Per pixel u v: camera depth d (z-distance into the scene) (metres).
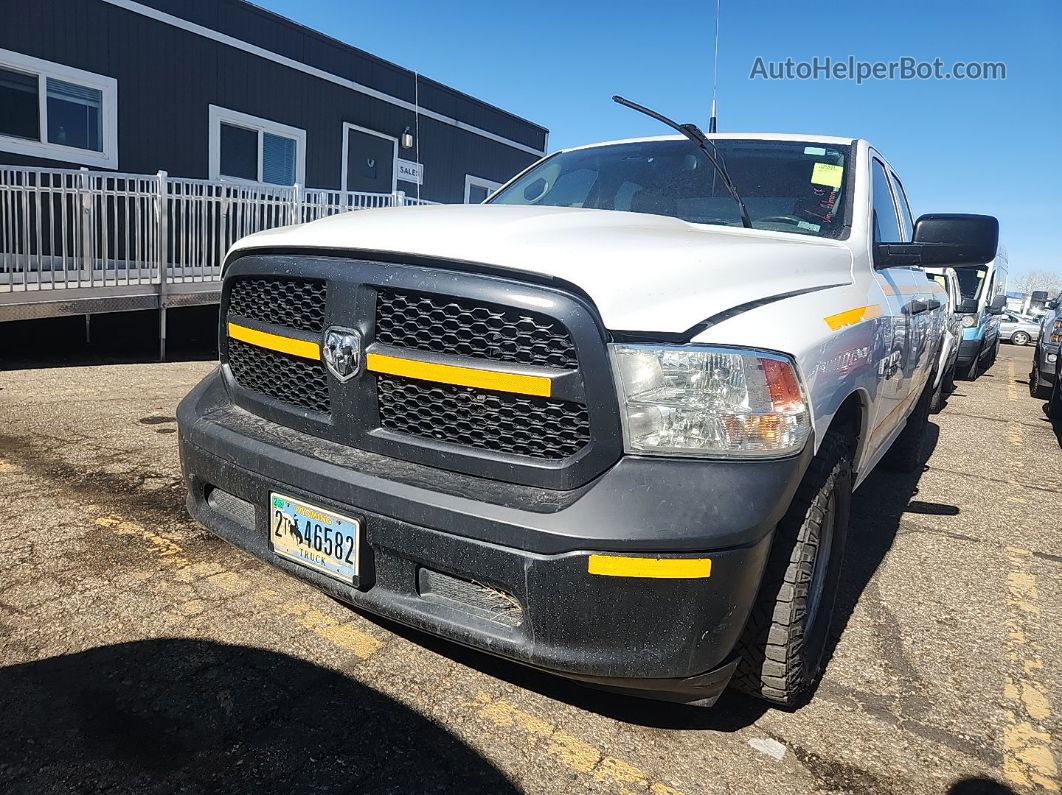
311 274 2.31
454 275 2.06
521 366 1.99
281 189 9.80
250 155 11.78
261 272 2.48
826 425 2.25
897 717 2.53
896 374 3.38
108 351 8.87
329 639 2.75
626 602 1.89
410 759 2.16
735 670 2.29
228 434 2.48
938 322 4.83
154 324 9.35
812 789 2.16
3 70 8.98
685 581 1.88
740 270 2.22
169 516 3.75
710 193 3.33
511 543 1.92
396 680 2.53
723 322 2.00
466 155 15.80
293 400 2.49
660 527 1.86
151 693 2.37
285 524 2.31
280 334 2.43
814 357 2.16
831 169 3.40
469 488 2.04
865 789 2.17
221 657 2.59
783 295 2.27
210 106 11.08
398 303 2.15
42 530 3.49
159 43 10.38
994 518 4.81
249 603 2.96
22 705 2.27
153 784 1.99
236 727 2.24
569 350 1.95
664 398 1.93
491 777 2.11
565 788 2.09
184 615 2.84
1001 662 2.95
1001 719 2.56
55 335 8.66
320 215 10.26
